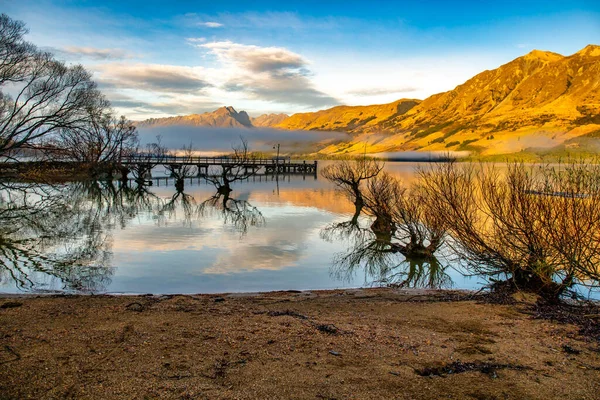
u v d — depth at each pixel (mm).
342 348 5566
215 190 48719
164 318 7098
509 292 9281
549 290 8891
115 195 40438
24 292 10680
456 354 5395
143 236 20297
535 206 8953
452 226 10812
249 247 18109
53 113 34375
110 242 18609
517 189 9281
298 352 5410
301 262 15469
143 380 4539
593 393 4336
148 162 57094
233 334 6121
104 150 48625
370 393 4289
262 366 4949
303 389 4367
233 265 14836
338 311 8039
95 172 46969
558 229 8883
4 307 8000
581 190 8391
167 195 41969
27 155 34312
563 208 8539
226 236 20703
